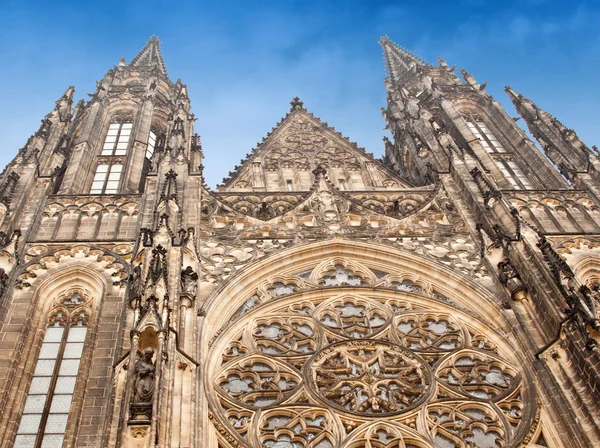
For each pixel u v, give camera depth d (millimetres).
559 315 46250
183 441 36500
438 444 41781
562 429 42125
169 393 37375
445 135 75625
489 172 71438
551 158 76062
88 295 52875
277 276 55281
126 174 70750
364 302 53156
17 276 53031
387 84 110312
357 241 57969
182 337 43531
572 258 57875
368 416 42844
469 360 48250
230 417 42656
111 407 37938
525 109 85375
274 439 41469
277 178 74188
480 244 57750
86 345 47531
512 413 44062
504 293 52219
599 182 68062
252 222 60844
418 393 45031
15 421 42312
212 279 52781
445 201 64938
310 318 51125
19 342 47062
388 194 66688
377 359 47719
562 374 44500
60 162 71375
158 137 83938
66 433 41438
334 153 79062
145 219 58625
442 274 54969
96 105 83938
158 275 44094
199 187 63594
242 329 49688
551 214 64500
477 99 92375
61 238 58594
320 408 43375
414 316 51812
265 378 45906
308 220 61781
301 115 85188
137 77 102500
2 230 56594
